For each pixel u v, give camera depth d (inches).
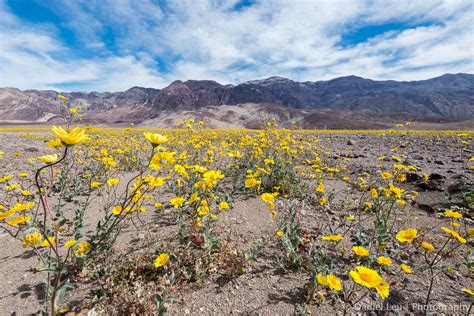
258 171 205.0
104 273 101.8
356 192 212.5
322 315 87.3
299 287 100.9
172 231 137.6
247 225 151.9
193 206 152.1
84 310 86.0
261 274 108.5
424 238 136.5
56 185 205.2
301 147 273.6
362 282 68.9
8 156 331.6
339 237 102.0
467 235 128.4
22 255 117.4
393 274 108.3
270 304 92.1
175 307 90.4
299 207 180.2
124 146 317.7
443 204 179.5
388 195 134.7
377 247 120.3
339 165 310.3
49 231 120.2
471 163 293.7
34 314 84.1
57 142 64.1
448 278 105.1
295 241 117.8
